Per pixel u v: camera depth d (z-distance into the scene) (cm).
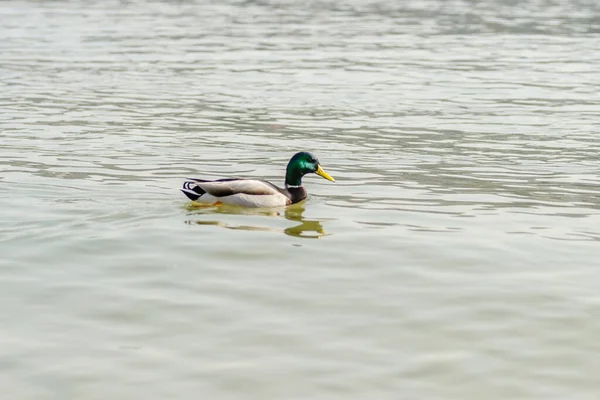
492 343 1130
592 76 3631
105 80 3434
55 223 1564
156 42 4516
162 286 1296
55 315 1193
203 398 992
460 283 1318
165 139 2442
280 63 3891
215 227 1560
